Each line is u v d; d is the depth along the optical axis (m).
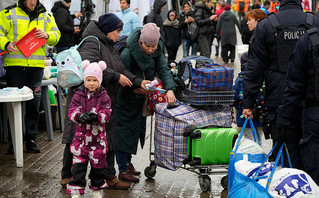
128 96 6.29
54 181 6.48
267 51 5.41
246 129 6.48
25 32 7.41
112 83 5.92
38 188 6.20
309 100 4.32
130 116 6.38
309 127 4.30
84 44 5.82
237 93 6.33
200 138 6.02
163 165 6.33
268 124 6.00
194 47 15.94
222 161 6.12
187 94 6.31
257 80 5.46
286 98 4.46
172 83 6.37
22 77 7.52
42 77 7.95
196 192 6.18
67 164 6.14
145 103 6.54
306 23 5.34
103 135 5.44
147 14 15.05
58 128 9.52
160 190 6.23
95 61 5.75
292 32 5.31
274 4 20.16
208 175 6.48
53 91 9.72
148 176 6.68
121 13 11.61
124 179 6.52
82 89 5.42
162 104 6.36
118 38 6.17
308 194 3.97
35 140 8.53
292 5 5.42
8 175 6.71
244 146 5.03
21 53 7.43
